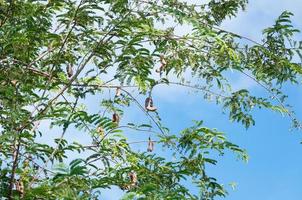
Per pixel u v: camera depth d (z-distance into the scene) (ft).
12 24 20.26
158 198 15.26
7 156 18.25
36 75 20.10
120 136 18.61
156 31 19.83
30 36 19.10
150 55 19.11
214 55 22.20
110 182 16.33
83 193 15.53
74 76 19.04
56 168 14.80
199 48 21.54
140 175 18.01
